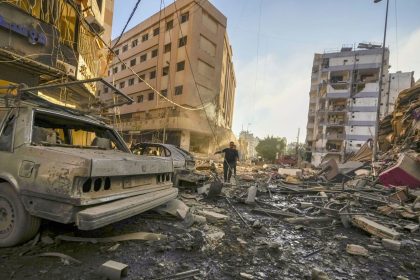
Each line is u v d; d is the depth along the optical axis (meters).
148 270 2.71
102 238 3.36
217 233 4.09
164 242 3.48
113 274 2.46
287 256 3.44
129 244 3.36
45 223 3.64
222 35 41.03
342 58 54.94
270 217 5.71
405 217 6.29
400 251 3.95
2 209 3.10
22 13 8.23
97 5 16.23
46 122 4.52
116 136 5.05
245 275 2.72
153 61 41.44
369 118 51.50
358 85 53.84
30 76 9.30
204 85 38.19
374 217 6.26
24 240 3.03
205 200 7.00
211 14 38.88
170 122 35.31
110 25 20.92
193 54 36.16
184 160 9.21
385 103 51.34
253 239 4.05
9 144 3.26
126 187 3.44
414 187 11.77
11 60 8.02
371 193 10.09
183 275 2.64
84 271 2.59
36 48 8.71
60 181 2.74
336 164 14.80
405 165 12.17
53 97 11.84
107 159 3.02
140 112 42.94
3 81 8.50
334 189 10.48
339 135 53.00
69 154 2.89
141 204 3.42
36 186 2.85
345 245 4.08
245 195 7.75
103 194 3.00
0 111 3.63
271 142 61.09
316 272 2.75
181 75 36.62
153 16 42.62
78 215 2.63
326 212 6.19
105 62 20.20
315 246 3.93
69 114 4.21
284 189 10.14
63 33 10.91
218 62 40.44
